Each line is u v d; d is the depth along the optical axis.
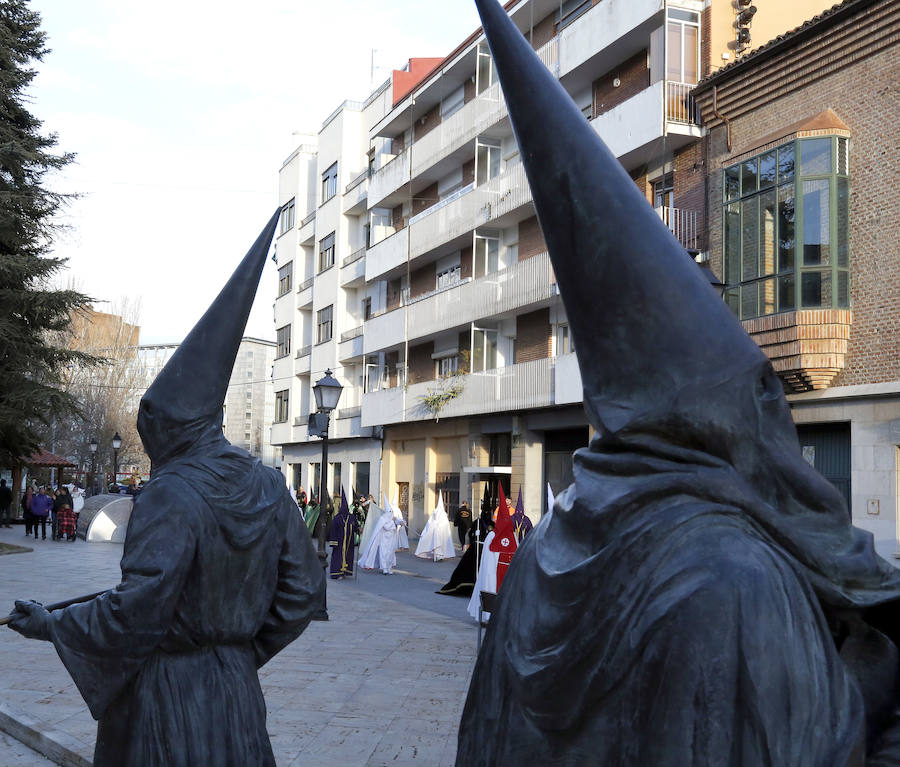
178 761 3.35
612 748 1.30
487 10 1.50
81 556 22.22
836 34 15.85
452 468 30.34
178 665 3.48
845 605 1.32
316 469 42.12
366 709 7.20
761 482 1.37
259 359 112.31
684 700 1.18
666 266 1.38
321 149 41.41
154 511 3.42
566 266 1.44
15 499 36.75
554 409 24.20
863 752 1.23
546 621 1.40
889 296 15.12
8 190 26.94
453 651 9.92
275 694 7.70
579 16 22.89
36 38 28.75
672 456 1.35
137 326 52.59
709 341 1.35
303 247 44.25
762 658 1.17
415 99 31.78
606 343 1.41
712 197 18.81
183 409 3.64
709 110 18.80
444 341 30.55
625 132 20.42
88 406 48.00
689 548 1.27
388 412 31.50
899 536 14.82
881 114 15.28
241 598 3.59
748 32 19.52
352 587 17.03
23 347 26.97
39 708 6.99
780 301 16.52
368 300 37.38
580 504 1.41
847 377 15.74
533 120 1.44
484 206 26.78
